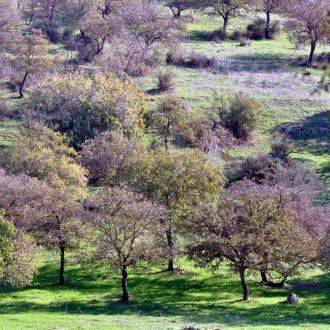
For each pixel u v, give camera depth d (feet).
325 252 376.07
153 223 375.45
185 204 426.92
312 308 350.84
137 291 392.06
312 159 587.27
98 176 535.60
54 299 373.81
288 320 318.24
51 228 404.98
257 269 371.76
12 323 307.17
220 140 604.49
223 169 549.54
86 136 601.21
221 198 396.37
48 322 309.42
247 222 371.97
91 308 353.10
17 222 409.90
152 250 370.12
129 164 472.44
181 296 383.04
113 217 367.66
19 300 370.73
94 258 367.66
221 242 363.15
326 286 402.31
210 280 413.59
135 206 369.71
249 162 556.92
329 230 388.98
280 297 383.24
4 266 357.00
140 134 610.24
